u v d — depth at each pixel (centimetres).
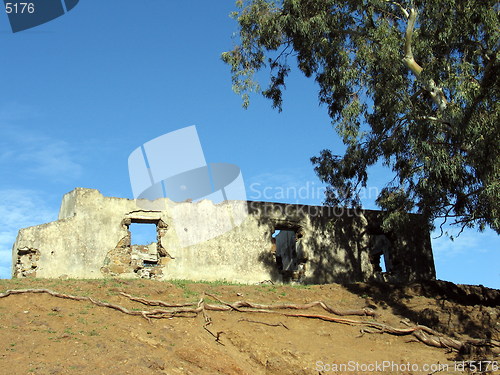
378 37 2356
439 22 2275
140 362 1638
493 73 2152
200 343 1811
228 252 2641
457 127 2177
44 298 1981
